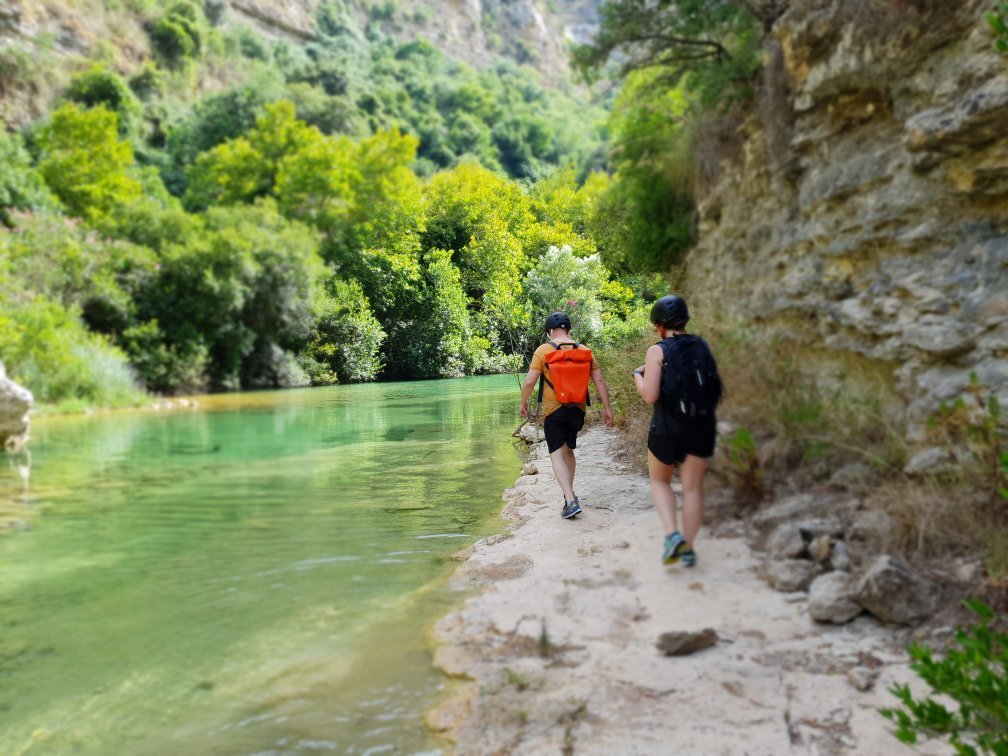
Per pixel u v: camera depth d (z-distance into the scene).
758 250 8.31
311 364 25.69
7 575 4.39
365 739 2.50
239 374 23.22
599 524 4.93
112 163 27.03
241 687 2.91
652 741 2.35
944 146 4.52
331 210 31.45
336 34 87.81
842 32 5.80
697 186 11.60
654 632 3.18
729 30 9.12
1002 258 4.22
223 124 45.88
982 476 3.57
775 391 5.95
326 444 9.84
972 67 4.39
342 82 60.78
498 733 2.48
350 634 3.42
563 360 5.18
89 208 25.16
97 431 11.60
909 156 4.94
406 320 31.09
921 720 1.87
